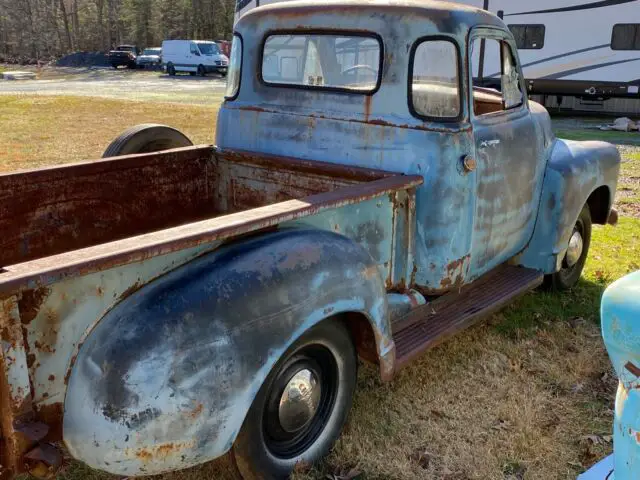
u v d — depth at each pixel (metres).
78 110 17.06
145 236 2.08
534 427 3.22
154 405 2.04
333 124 3.52
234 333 2.18
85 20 81.38
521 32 16.08
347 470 2.86
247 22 3.86
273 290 2.30
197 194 4.02
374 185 2.90
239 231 2.23
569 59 15.77
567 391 3.57
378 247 3.04
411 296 3.29
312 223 2.68
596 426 3.25
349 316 2.82
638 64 15.22
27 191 3.17
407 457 2.98
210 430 2.16
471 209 3.43
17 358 1.81
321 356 2.72
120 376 2.01
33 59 70.06
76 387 1.98
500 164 3.65
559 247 4.31
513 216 3.91
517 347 4.02
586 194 4.48
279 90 3.74
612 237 6.46
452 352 3.93
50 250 3.31
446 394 3.48
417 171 3.28
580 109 17.00
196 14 70.50
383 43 3.33
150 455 2.09
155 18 71.50
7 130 13.31
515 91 3.94
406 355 3.09
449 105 3.32
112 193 3.57
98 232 3.53
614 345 1.83
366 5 3.40
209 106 18.47
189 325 2.10
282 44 3.71
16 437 1.83
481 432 3.17
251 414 2.40
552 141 4.48
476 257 3.62
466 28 3.35
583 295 4.89
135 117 15.61
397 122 3.32
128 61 44.06
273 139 3.77
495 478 2.87
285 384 2.57
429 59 3.28
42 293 1.84
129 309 2.07
